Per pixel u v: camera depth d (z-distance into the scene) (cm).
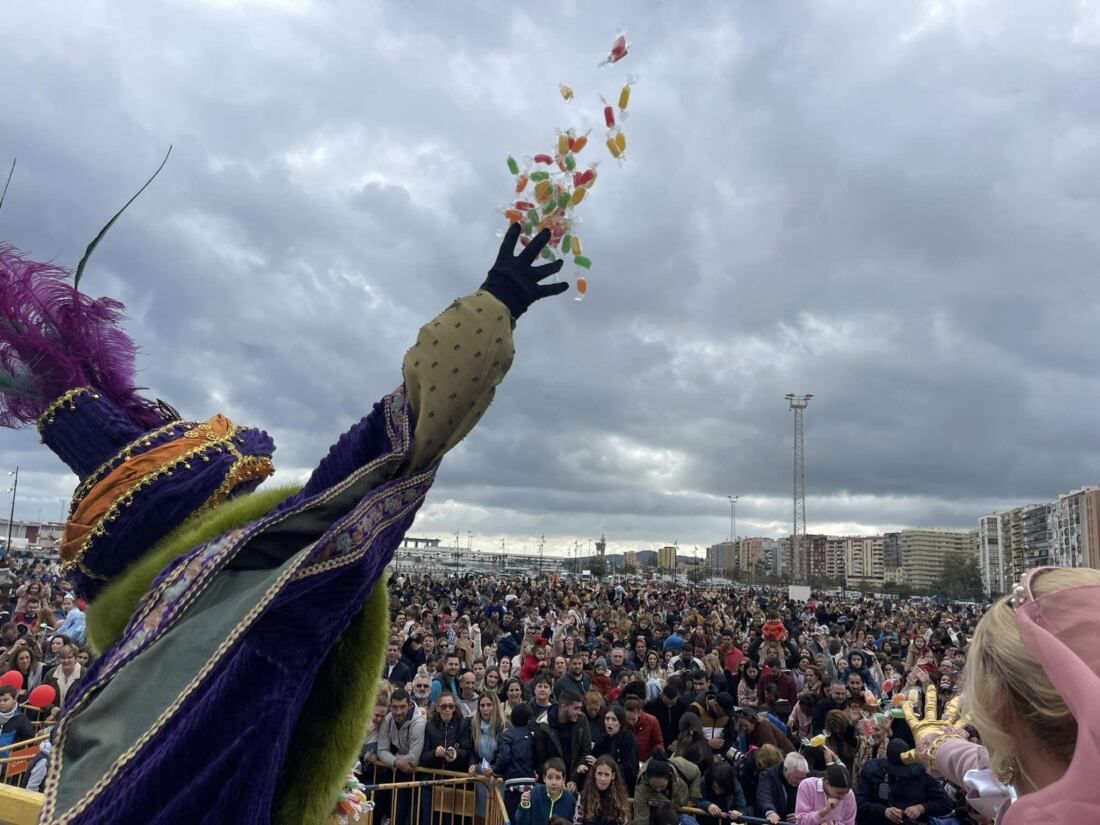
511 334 127
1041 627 113
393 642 1265
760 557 18750
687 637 1808
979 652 120
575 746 849
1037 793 104
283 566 108
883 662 1480
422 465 123
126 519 128
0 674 959
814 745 805
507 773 812
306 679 111
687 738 836
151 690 104
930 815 699
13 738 772
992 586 13050
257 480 142
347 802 145
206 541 122
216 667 104
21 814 156
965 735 185
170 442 136
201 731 101
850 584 17900
